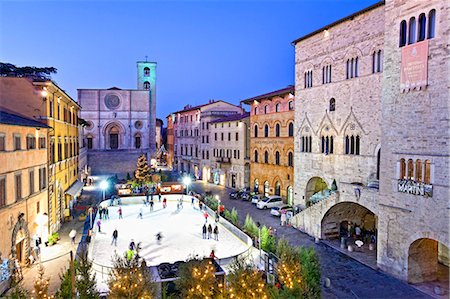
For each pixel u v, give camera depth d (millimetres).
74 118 58969
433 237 24516
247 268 20875
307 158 46031
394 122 27828
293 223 42469
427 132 25062
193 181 84688
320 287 24219
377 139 35531
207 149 84750
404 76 26828
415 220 25953
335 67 40938
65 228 42188
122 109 93688
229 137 73750
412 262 26812
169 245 36188
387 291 25344
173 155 112125
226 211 45906
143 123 95188
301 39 46406
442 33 24125
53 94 40906
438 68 24344
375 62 35781
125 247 35562
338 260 31641
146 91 95312
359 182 37750
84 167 80375
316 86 44188
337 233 38438
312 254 23562
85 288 18438
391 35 28031
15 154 28516
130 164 94188
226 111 86500
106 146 93438
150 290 19641
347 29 39094
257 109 61000
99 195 63312
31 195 31891
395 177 27703
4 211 25922
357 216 39500
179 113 103375
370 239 36562
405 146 26844
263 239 31969
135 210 55031
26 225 30250
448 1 23750
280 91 55656
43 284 19375
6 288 24688
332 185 41312
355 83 38125
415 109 26000
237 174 70812
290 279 20641
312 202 43031
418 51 25688
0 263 24797
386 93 28547
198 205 56281
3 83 37594
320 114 43531
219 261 27859
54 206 39875
